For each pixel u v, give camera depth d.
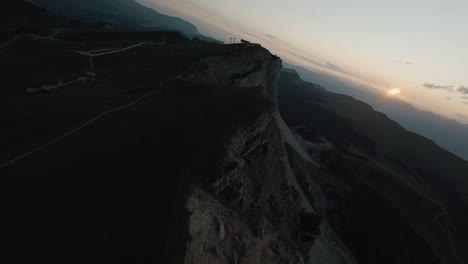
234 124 39.03
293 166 96.19
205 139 32.66
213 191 26.81
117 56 94.88
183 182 23.95
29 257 15.62
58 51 96.06
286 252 34.69
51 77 68.38
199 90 53.97
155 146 29.23
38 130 33.25
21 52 92.75
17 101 45.69
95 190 21.66
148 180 23.36
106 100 46.25
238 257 24.08
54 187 21.64
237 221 28.05
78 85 60.41
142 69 76.56
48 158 26.34
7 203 19.52
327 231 84.38
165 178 24.02
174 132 33.28
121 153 27.38
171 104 44.34
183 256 17.75
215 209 25.00
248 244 27.00
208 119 39.12
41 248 16.23
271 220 43.44
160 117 37.66
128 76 68.88
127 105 43.34
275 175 54.31
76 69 79.31
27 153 27.30
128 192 21.75
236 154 34.22
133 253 16.62
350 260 78.75
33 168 24.48
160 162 26.41
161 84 57.72
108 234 17.73
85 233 17.59
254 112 45.16
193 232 20.30
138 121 35.81
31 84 61.06
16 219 18.11
